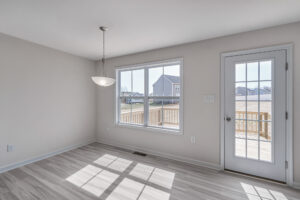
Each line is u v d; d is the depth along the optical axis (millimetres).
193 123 2793
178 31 2354
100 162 2852
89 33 2434
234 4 1681
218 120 2582
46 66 3051
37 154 2924
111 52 3395
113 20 2033
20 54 2658
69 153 3303
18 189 2025
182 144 2910
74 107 3617
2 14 1876
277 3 1654
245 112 2393
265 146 2266
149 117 3426
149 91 3393
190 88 2809
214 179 2273
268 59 2209
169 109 3170
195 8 1760
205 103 2678
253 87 2330
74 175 2377
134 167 2650
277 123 2170
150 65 3295
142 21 2059
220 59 2549
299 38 2037
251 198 1857
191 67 2797
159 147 3176
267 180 2225
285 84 2113
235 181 2215
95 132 4160
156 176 2355
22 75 2695
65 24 2141
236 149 2475
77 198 1854
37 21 2055
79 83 3727
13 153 2596
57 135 3266
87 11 1819
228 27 2219
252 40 2314
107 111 3938
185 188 2053
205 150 2695
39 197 1870
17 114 2639
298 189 2021
